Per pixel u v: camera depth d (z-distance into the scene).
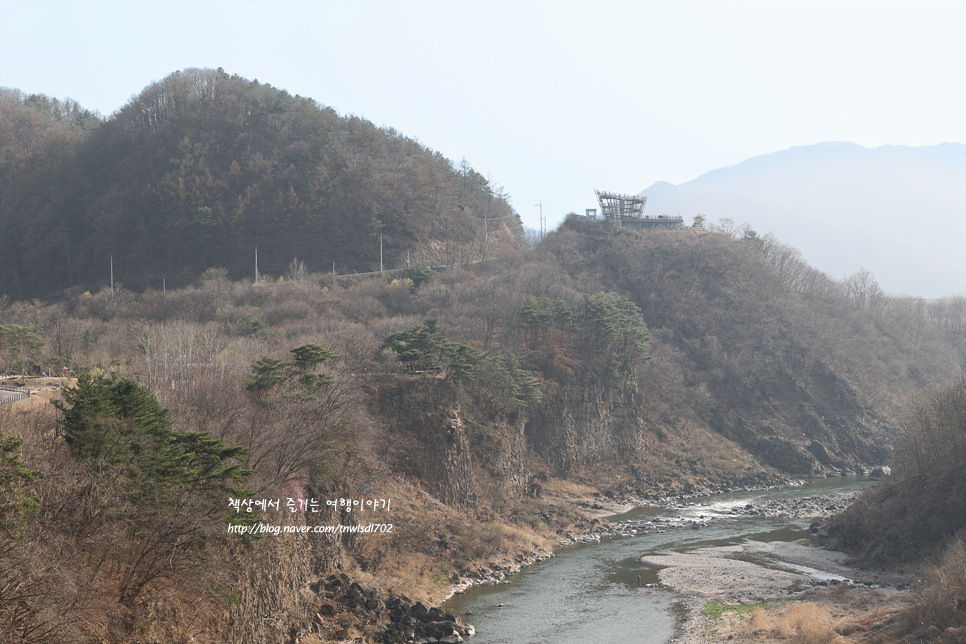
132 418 44.06
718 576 79.56
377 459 87.69
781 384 182.62
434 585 73.81
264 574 52.78
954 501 76.69
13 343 108.44
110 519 40.16
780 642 56.53
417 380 100.88
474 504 97.94
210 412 63.12
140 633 39.47
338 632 57.25
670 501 128.50
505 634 62.06
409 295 168.38
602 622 64.88
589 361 141.00
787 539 98.12
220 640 45.25
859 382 187.62
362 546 74.31
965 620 50.00
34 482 37.56
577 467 133.00
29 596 32.22
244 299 167.50
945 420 86.00
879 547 82.12
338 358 97.06
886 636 52.84
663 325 197.12
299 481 65.56
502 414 112.62
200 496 45.19
